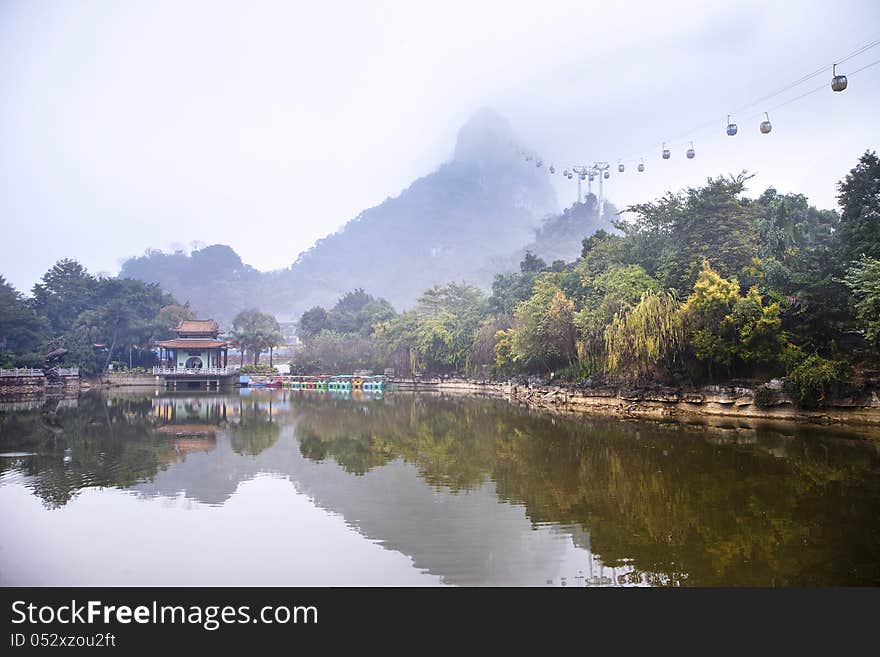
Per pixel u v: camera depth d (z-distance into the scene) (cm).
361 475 2828
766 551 1681
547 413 5375
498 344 7900
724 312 4312
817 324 4188
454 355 9969
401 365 11050
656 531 1889
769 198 6494
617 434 3881
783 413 4056
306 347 12975
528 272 10500
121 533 1938
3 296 9450
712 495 2281
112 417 5491
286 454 3444
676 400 4691
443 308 11475
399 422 5112
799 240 5422
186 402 7456
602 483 2556
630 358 4875
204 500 2355
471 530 1950
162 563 1683
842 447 3097
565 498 2333
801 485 2380
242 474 2862
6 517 2111
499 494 2423
